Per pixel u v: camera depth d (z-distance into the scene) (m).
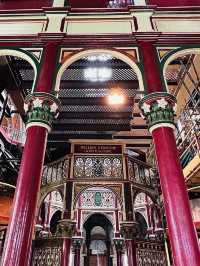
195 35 6.97
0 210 12.64
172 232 4.43
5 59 8.76
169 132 5.42
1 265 4.07
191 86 10.33
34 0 8.45
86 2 8.68
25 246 4.27
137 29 7.24
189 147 10.28
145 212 16.14
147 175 14.96
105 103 11.76
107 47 6.89
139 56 6.72
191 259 4.07
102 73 10.04
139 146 15.43
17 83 9.72
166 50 6.77
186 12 7.58
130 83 10.34
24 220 4.46
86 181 13.74
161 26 7.35
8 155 14.88
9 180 13.77
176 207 4.57
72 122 13.16
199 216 11.06
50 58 6.61
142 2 8.05
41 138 5.43
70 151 15.22
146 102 5.80
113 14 7.60
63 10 7.64
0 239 12.39
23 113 11.54
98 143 14.99
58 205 17.20
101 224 19.84
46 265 11.83
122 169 14.22
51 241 12.38
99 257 18.84
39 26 7.49
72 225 12.47
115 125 13.48
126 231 12.30
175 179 4.85
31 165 5.05
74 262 14.02
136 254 11.71
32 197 4.74
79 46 6.93
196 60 8.98
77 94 11.25
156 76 6.21
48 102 5.84
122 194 13.41
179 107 11.48
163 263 11.86
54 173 14.73
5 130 15.14
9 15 7.70
